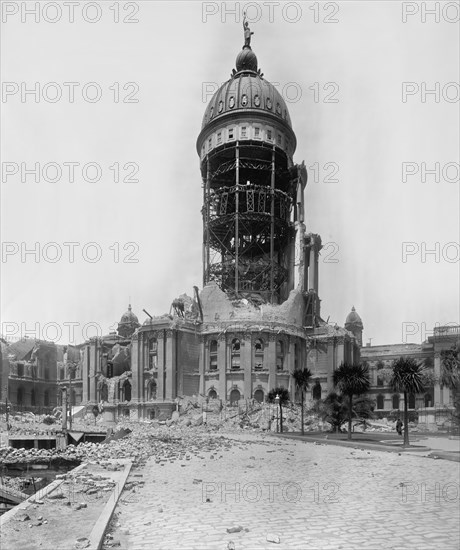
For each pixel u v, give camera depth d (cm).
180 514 1841
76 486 2402
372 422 9831
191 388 11756
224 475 2844
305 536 1514
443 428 8669
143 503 2052
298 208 13400
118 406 12075
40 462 5112
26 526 1641
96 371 13750
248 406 10569
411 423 9756
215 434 8100
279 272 13488
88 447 5806
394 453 4125
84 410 13075
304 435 7106
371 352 14300
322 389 12119
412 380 4678
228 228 13388
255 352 11600
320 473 2842
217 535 1552
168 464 3453
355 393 6003
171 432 8831
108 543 1489
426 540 1441
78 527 1623
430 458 3638
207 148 13612
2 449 5747
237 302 12475
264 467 3212
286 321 12131
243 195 13500
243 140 13062
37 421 10875
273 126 13375
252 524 1673
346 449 4675
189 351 11825
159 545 1469
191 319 12081
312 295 12975
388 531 1543
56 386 15462
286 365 11794
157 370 11656
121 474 2856
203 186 13625
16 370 14350
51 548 1407
